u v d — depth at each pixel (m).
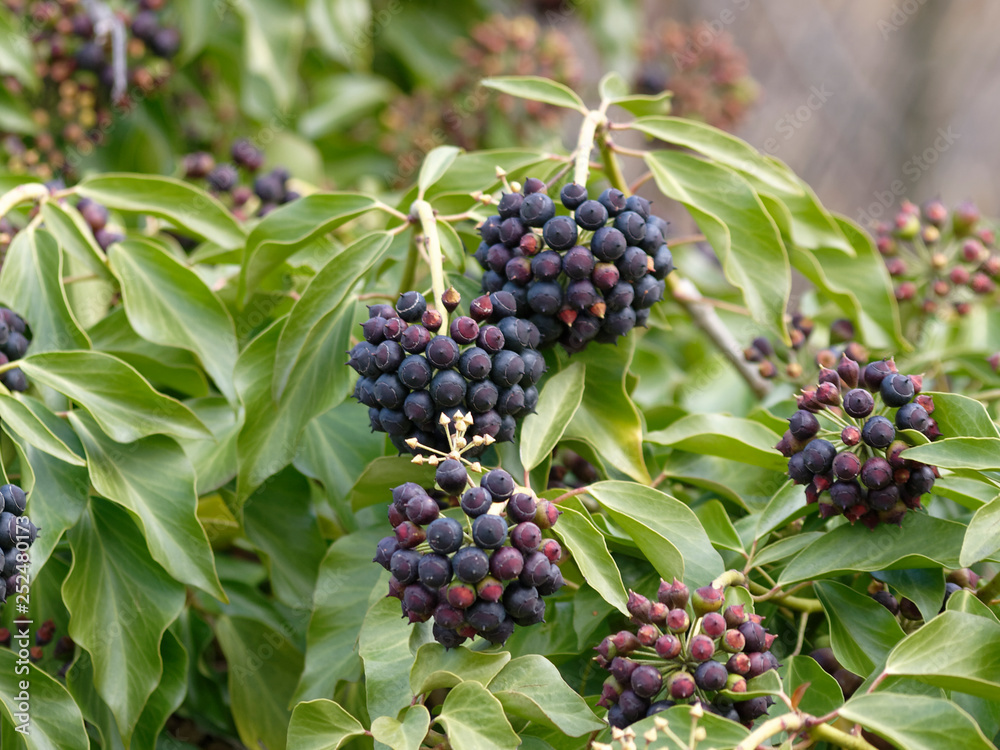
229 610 0.88
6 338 0.82
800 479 0.79
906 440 0.78
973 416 0.79
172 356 0.88
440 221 0.82
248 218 0.96
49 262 0.84
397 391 0.77
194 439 0.83
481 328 0.79
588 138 0.83
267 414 0.82
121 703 0.81
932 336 0.97
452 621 0.75
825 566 0.79
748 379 0.92
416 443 0.76
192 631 0.88
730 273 0.83
